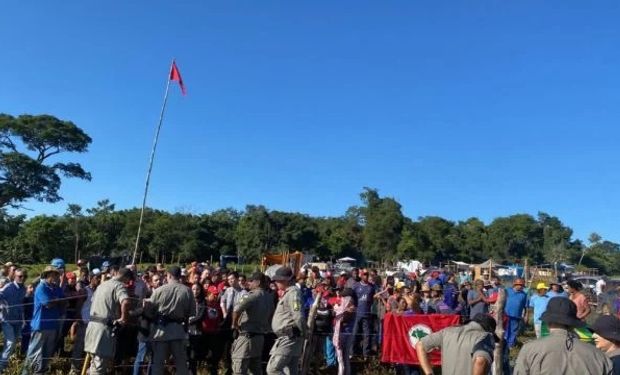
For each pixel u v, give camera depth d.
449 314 11.20
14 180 64.56
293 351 7.31
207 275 12.05
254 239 75.12
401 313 11.39
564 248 110.38
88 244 57.91
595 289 31.00
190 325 9.81
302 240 79.94
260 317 7.57
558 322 4.13
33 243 53.31
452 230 104.50
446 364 4.85
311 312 8.77
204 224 74.06
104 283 7.74
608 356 4.24
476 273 37.31
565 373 3.95
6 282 10.16
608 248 131.38
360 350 12.05
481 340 4.77
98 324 7.52
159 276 11.18
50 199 67.94
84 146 69.94
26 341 10.37
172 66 13.90
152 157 12.73
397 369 11.23
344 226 93.69
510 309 13.18
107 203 68.00
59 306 9.20
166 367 9.67
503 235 108.69
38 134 66.00
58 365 9.88
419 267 59.28
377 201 90.94
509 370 9.79
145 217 66.31
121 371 9.70
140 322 7.74
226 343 10.38
